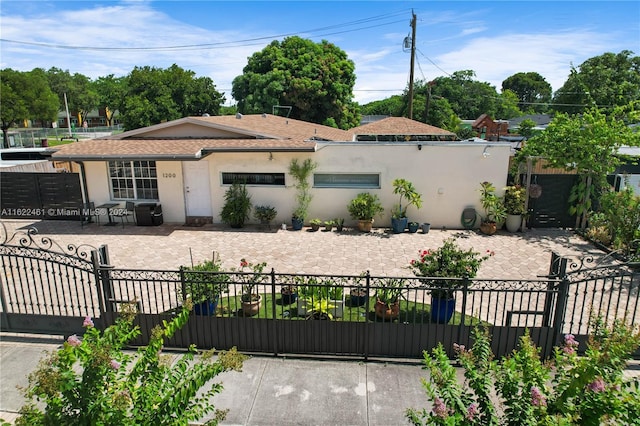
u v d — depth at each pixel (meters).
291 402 4.94
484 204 12.78
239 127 14.47
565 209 13.17
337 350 5.87
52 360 3.27
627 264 5.59
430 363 3.73
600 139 11.91
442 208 13.32
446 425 3.04
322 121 33.09
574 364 3.47
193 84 35.91
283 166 13.48
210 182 13.84
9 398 5.03
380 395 5.07
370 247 11.41
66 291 8.23
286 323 5.82
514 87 68.88
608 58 31.86
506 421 3.25
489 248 11.26
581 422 3.07
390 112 56.44
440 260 6.48
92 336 3.71
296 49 33.84
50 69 65.44
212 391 3.59
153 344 3.60
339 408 4.83
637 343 3.34
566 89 30.48
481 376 3.43
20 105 37.25
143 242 12.06
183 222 14.25
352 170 13.32
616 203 10.73
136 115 32.44
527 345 3.56
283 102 32.22
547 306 5.70
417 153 13.01
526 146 12.95
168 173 13.90
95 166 14.15
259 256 10.70
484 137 33.91
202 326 5.98
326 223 13.23
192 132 14.66
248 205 13.58
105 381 3.39
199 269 6.51
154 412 3.29
